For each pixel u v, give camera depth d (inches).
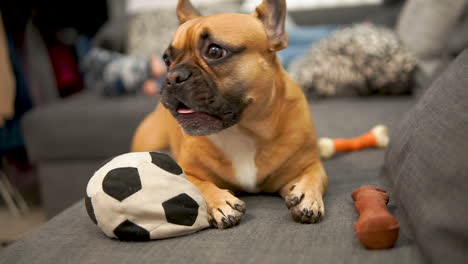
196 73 46.8
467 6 75.7
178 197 40.3
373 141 70.0
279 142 51.6
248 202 51.4
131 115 101.7
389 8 140.2
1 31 104.7
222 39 47.2
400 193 41.8
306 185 46.3
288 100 52.5
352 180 56.6
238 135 50.8
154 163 41.5
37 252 38.5
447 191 32.7
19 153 121.6
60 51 133.2
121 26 141.2
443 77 47.9
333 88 106.9
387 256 32.9
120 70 114.0
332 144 67.5
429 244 30.4
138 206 38.6
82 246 39.2
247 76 48.2
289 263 32.8
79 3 138.3
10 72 107.0
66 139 104.7
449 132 37.4
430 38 97.3
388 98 104.5
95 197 39.9
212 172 52.9
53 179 108.8
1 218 117.0
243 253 35.3
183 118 48.2
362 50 104.7
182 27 51.9
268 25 51.4
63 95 134.0
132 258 35.8
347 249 34.6
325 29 141.1
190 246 37.5
